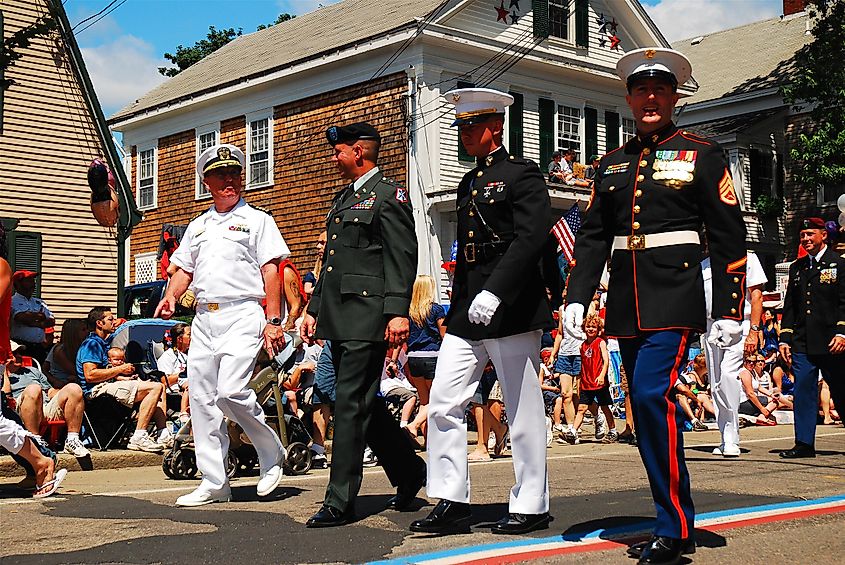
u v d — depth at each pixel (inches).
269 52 1040.2
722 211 180.4
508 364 200.5
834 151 1066.7
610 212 190.1
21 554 185.3
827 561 176.6
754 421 550.3
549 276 204.4
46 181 639.8
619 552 181.2
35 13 639.1
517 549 182.4
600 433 470.6
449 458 202.4
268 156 948.0
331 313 220.1
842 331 350.9
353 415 215.2
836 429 508.4
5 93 624.1
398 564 170.9
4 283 257.4
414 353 403.2
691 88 1082.1
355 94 868.0
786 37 1343.5
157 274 1080.2
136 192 1119.0
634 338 182.9
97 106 658.2
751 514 221.6
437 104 822.5
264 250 255.1
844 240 365.1
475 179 205.5
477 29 855.7
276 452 257.6
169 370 428.5
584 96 949.2
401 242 221.5
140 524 216.5
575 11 931.3
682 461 177.3
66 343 415.5
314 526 209.0
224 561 175.9
